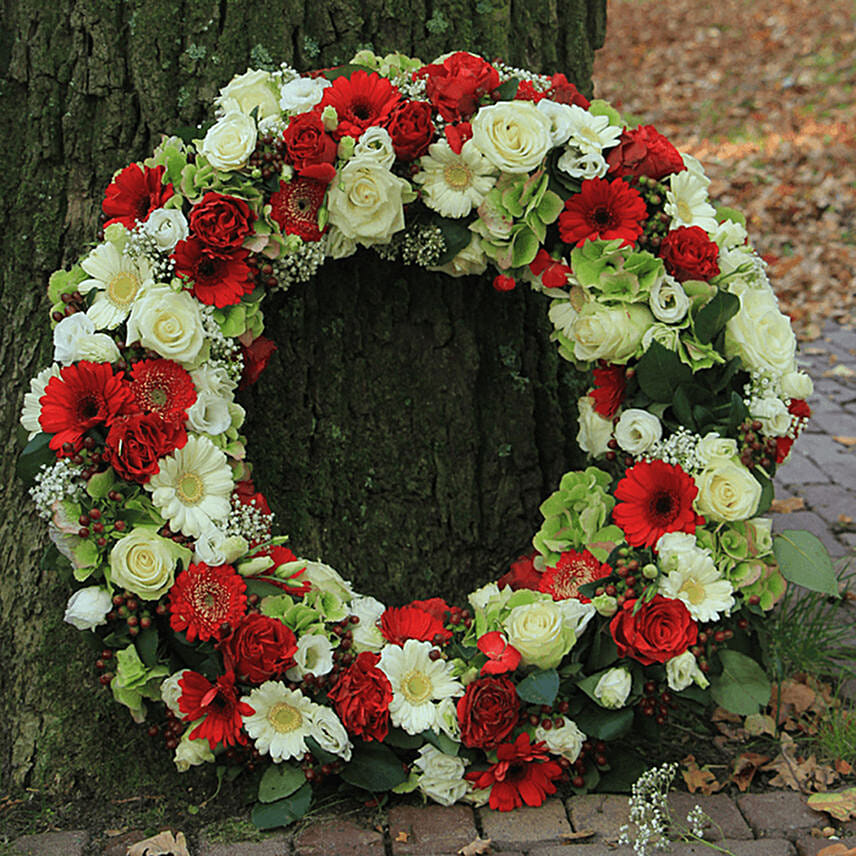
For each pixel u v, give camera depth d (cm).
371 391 304
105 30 293
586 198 292
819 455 381
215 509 286
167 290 284
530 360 310
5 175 295
